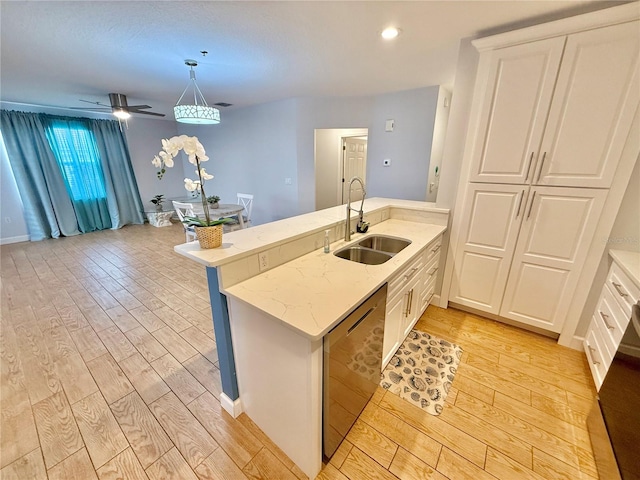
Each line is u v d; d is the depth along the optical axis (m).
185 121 3.26
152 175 6.61
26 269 3.74
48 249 4.58
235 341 1.46
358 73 2.96
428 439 1.48
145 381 1.86
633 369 1.15
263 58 2.50
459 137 2.33
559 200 1.96
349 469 1.34
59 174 5.13
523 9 1.70
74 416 1.60
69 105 4.70
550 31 1.71
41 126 4.80
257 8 1.66
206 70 2.81
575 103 1.76
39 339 2.29
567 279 2.06
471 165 2.23
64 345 2.22
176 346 2.21
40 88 3.48
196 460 1.38
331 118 4.26
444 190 2.53
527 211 2.09
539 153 1.94
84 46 2.19
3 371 1.94
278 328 1.18
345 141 5.70
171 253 4.41
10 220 4.88
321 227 1.93
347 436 1.49
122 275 3.57
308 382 1.13
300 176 4.66
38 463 1.36
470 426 1.55
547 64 1.79
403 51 2.36
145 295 3.04
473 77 2.15
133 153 6.23
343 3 1.62
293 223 2.02
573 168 1.86
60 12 1.68
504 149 2.06
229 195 6.02
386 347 1.80
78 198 5.46
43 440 1.46
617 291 1.68
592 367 1.87
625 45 1.57
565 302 2.10
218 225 1.41
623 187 1.75
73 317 2.62
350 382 1.36
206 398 1.74
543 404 1.68
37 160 4.84
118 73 2.89
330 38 2.09
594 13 1.57
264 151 5.04
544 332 2.29
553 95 1.82
